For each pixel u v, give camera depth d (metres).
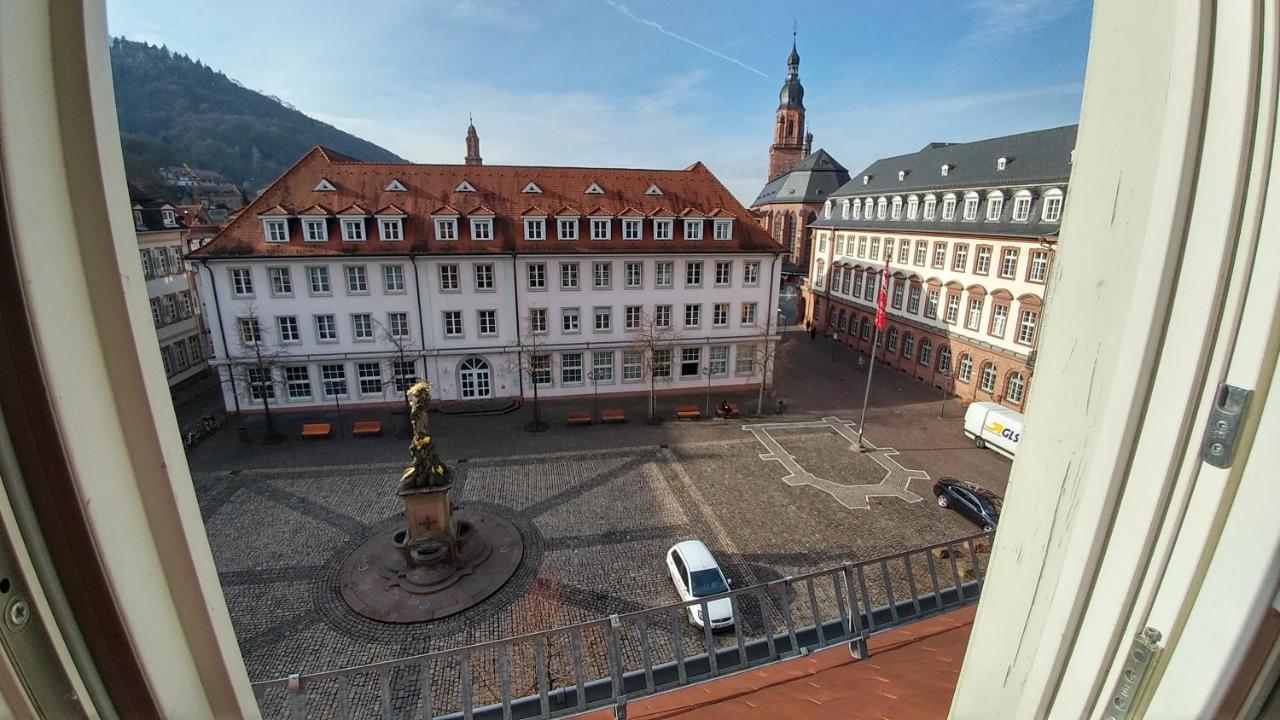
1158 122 1.37
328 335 28.84
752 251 31.72
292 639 13.76
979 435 26.28
